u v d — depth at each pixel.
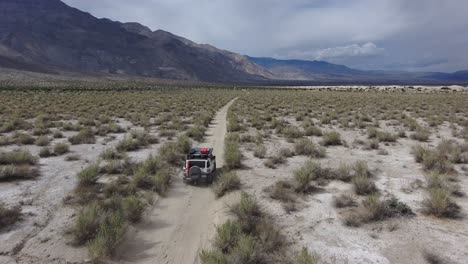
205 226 8.39
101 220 7.66
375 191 10.52
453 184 10.67
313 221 8.44
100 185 10.98
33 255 6.75
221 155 16.02
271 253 6.82
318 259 6.58
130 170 12.49
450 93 80.06
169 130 22.58
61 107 36.62
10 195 9.91
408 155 15.79
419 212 8.88
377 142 17.62
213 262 6.11
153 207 9.52
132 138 19.20
